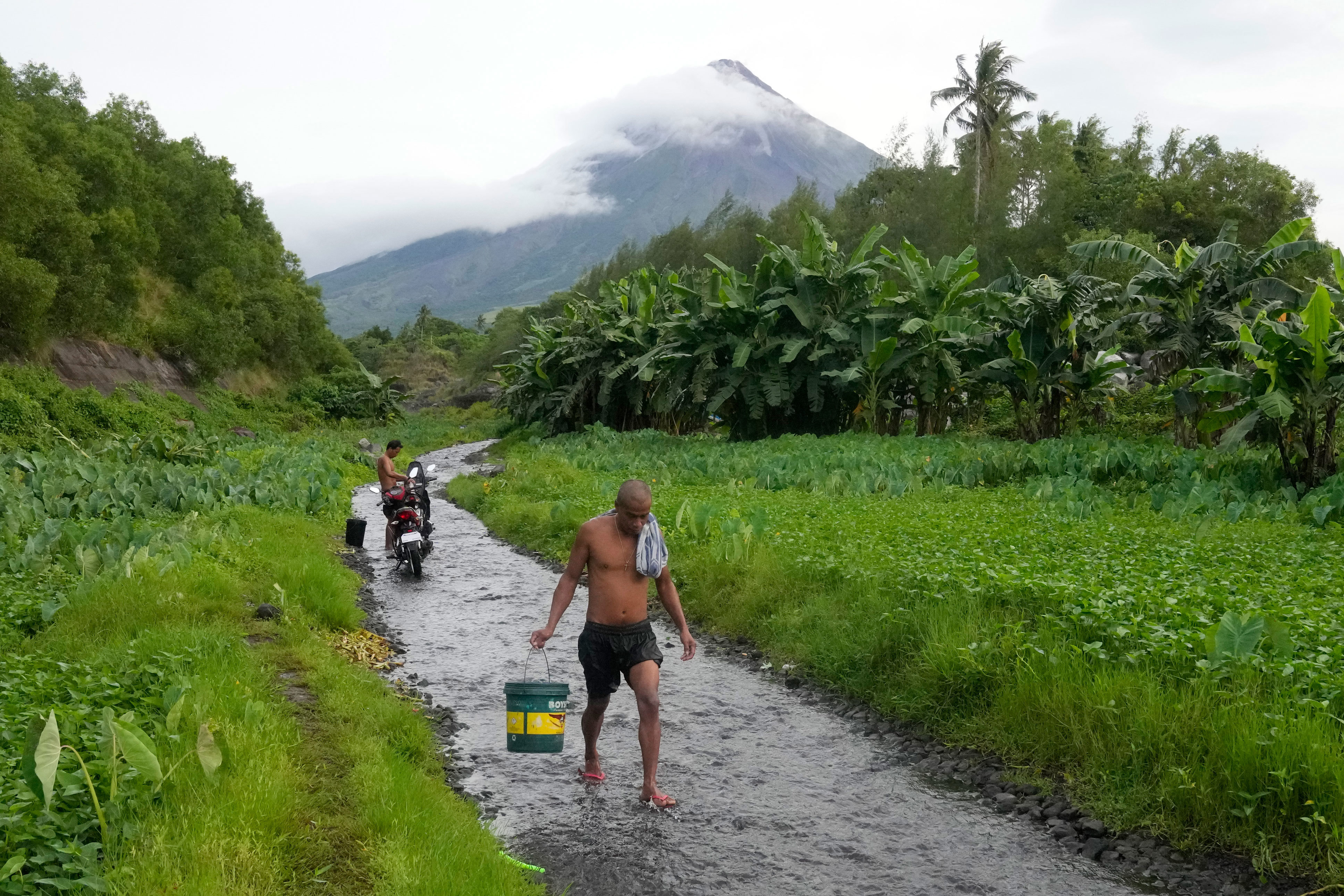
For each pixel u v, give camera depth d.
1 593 7.77
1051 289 23.02
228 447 27.47
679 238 60.47
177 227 41.28
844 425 29.14
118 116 39.19
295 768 4.59
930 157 46.94
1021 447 19.89
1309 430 14.31
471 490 19.17
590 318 38.06
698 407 30.72
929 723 5.91
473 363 83.06
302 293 57.06
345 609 8.29
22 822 3.50
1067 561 8.29
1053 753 5.15
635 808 4.88
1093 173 52.28
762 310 27.30
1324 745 4.22
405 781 4.60
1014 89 48.62
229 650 6.38
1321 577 7.65
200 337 40.12
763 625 8.09
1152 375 28.34
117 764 3.97
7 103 28.88
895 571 8.05
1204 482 14.09
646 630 5.04
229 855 3.60
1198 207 40.53
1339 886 3.79
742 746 5.79
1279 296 19.86
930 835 4.59
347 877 3.76
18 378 25.78
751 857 4.36
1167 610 6.22
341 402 52.66
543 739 4.72
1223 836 4.25
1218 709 4.79
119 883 3.32
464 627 8.77
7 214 25.08
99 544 9.18
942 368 25.75
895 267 26.86
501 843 4.44
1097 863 4.28
